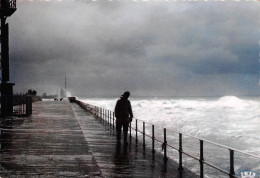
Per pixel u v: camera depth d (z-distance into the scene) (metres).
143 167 8.20
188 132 28.38
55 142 12.52
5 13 23.14
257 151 18.20
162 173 7.54
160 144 17.97
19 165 8.16
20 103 27.78
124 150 10.92
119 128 12.63
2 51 23.47
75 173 7.36
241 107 65.44
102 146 11.74
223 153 16.39
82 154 9.95
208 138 24.53
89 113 31.73
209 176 11.22
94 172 7.50
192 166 12.86
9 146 11.36
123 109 12.16
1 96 23.94
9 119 22.77
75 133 15.66
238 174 11.77
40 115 28.06
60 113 31.42
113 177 7.05
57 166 8.11
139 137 20.67
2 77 23.81
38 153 9.99
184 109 62.84
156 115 49.31
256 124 34.97
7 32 23.38
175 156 14.73
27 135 14.56
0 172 7.34
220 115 47.56
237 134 26.66
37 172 7.39
